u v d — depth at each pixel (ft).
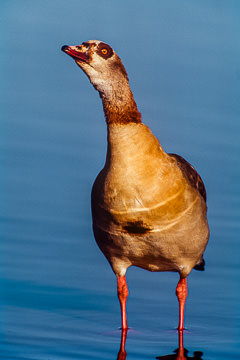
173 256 40.55
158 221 38.78
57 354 38.37
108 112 38.58
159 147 39.27
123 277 42.52
